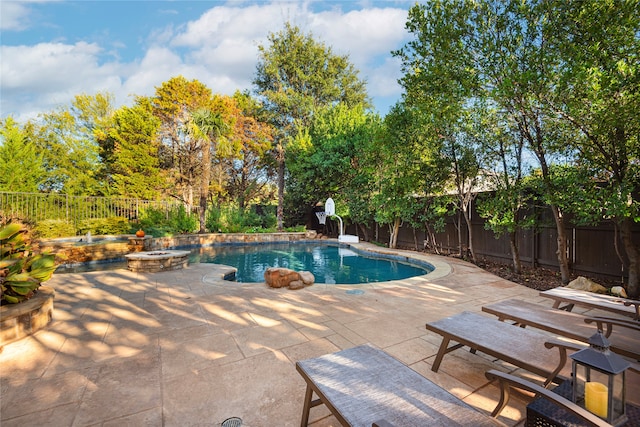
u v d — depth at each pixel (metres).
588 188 5.27
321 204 19.23
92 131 21.73
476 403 2.29
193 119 16.64
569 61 4.57
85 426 2.06
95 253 10.17
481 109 6.82
